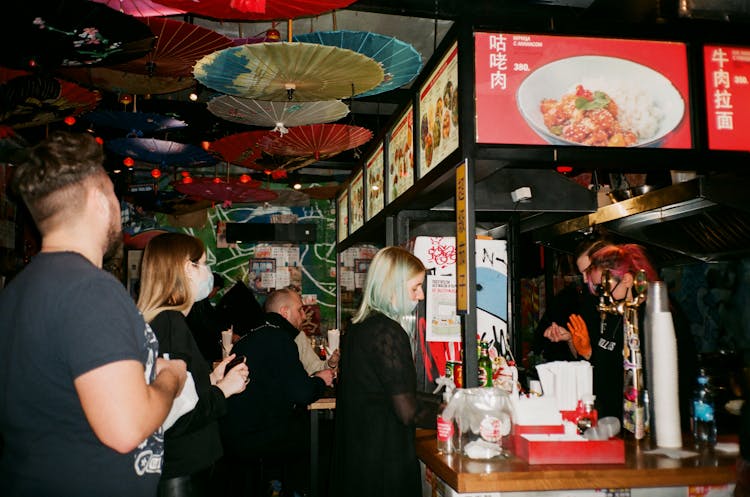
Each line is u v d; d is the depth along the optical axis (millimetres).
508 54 2262
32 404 1096
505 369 2477
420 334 3223
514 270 3381
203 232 9438
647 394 2332
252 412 3068
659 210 3305
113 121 4879
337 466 2146
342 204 5863
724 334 4227
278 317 3809
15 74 3648
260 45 2811
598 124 2277
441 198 3043
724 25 2383
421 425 2439
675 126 2324
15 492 1077
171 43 3492
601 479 1820
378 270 2182
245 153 4922
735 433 2320
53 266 1145
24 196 1203
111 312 1107
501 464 1912
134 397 1062
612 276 2520
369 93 3959
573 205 3342
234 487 3311
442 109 2562
